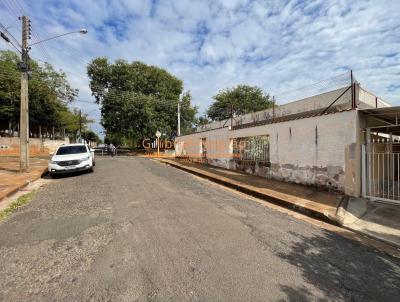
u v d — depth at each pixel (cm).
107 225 468
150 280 289
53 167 1064
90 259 337
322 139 805
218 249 376
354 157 706
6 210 562
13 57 2945
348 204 638
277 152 999
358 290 286
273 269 324
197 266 323
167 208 589
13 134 2811
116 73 3200
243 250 376
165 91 3359
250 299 259
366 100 1141
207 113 3872
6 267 317
